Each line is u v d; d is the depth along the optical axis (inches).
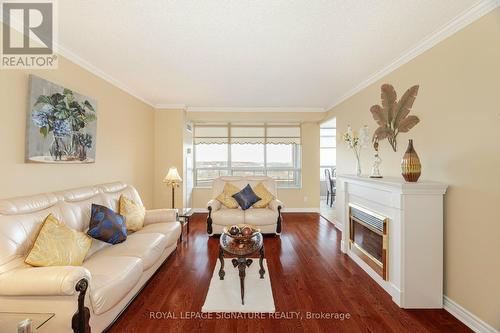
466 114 76.4
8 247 63.2
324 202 293.3
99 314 63.8
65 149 98.2
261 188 170.7
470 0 69.5
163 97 176.2
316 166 233.9
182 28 84.5
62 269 59.2
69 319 58.3
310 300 88.0
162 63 114.6
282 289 95.2
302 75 130.8
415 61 99.2
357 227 119.8
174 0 69.8
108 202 110.1
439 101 86.9
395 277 88.0
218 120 221.5
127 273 73.8
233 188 170.1
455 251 80.2
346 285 98.4
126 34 88.4
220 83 144.1
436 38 87.3
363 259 112.1
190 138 225.9
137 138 167.8
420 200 83.1
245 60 111.1
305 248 139.4
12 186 78.1
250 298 88.8
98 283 65.9
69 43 95.1
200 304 85.4
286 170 240.1
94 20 79.4
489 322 69.4
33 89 83.4
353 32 86.9
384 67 118.7
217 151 237.9
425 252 83.4
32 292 56.8
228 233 100.3
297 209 233.6
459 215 78.7
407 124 102.3
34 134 83.9
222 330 72.9
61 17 77.6
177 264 117.6
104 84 128.3
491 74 69.2
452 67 81.4
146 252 89.4
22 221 69.3
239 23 81.4
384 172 121.6
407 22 80.7
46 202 81.0
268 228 155.7
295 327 74.2
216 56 106.9
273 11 75.0
